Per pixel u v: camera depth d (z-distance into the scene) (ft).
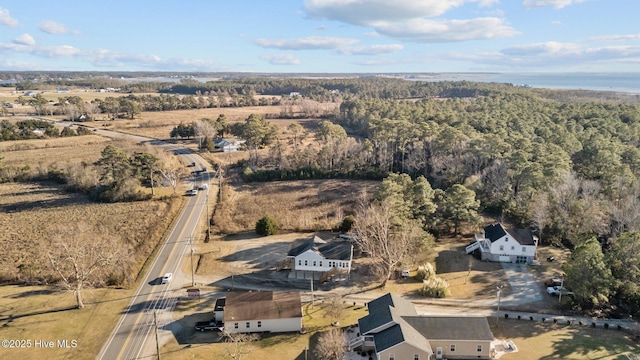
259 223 256.73
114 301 182.19
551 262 220.02
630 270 176.65
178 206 303.07
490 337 144.46
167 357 145.07
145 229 258.98
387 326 147.33
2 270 204.54
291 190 335.26
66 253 198.08
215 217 282.15
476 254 230.07
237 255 229.86
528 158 297.74
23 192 335.88
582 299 177.37
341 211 291.38
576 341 154.81
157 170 332.60
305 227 264.72
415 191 250.37
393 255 203.51
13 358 142.82
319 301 186.09
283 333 161.68
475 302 184.03
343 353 148.15
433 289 188.24
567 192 246.88
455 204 248.93
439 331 147.43
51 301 180.04
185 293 190.49
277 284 200.95
